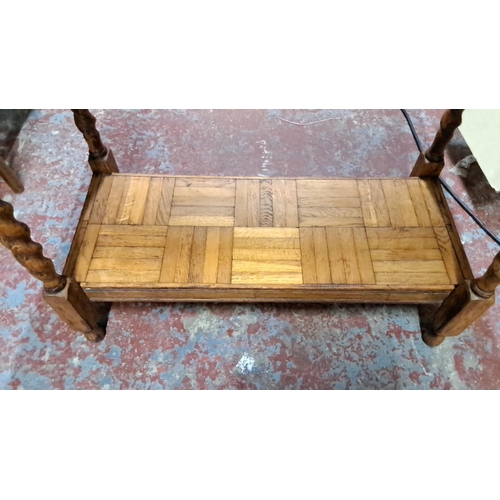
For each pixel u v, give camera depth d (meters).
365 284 1.27
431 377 1.33
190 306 1.44
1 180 1.73
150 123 1.93
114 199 1.46
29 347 1.36
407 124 1.95
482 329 1.41
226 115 1.97
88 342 1.37
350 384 1.32
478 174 1.77
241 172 1.79
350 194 1.50
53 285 1.14
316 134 1.92
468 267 1.30
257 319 1.42
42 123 1.90
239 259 1.33
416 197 1.49
